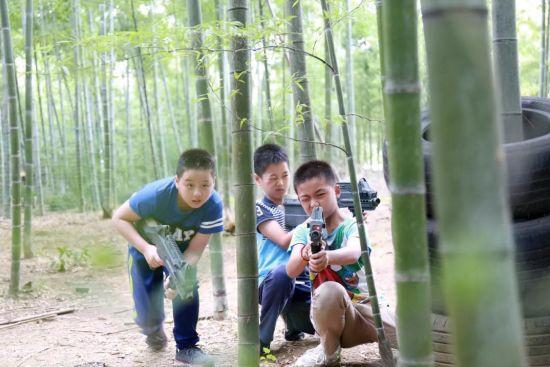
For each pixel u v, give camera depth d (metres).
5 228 11.57
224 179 10.09
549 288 2.91
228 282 6.79
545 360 2.96
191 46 3.75
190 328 4.10
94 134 16.59
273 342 4.46
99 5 11.80
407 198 1.86
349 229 3.75
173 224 4.05
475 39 1.31
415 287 1.90
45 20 11.83
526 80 12.97
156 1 11.09
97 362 4.08
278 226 4.10
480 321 1.35
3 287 6.83
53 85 20.02
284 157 4.17
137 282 4.25
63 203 15.26
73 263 7.96
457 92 1.31
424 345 1.91
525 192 2.88
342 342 3.79
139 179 19.23
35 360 4.28
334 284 3.64
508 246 1.36
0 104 13.98
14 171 6.34
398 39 1.78
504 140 3.22
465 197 1.33
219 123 15.66
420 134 1.83
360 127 24.81
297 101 4.54
